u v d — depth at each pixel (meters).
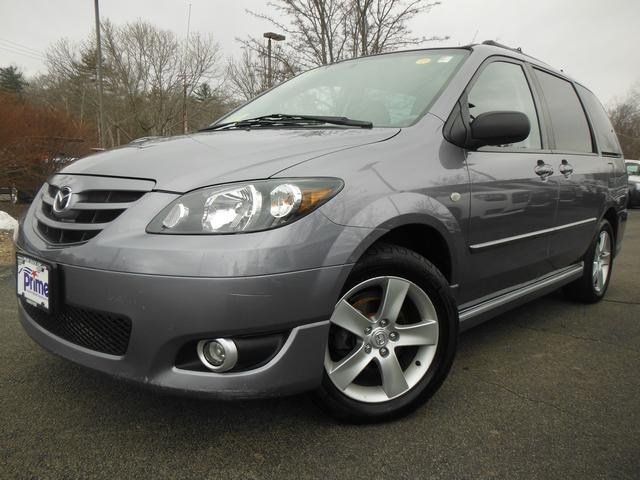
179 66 26.47
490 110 2.83
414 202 2.14
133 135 26.34
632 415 2.32
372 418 2.14
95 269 1.82
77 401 2.30
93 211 1.97
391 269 2.12
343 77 3.17
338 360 2.11
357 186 1.99
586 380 2.70
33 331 2.17
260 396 1.82
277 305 1.77
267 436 2.06
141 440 2.01
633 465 1.93
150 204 1.86
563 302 4.30
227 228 1.76
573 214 3.48
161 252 1.74
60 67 32.56
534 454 1.99
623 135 49.09
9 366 2.64
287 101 3.20
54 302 1.95
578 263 3.97
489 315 2.82
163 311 1.74
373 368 2.23
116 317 1.82
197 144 2.29
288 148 2.10
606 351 3.14
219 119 3.42
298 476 1.82
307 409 2.28
